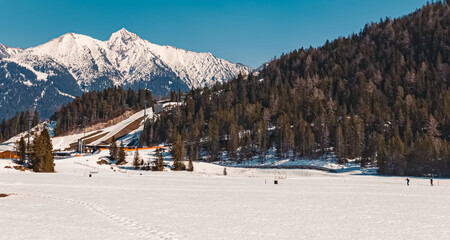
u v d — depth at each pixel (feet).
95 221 89.86
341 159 462.19
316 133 544.62
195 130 581.94
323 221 93.20
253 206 121.80
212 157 542.57
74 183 208.74
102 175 305.12
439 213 109.19
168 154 523.29
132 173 353.51
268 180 290.97
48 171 324.39
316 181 280.72
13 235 72.84
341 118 609.01
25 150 360.48
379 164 393.29
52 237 71.36
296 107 651.25
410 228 84.28
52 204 119.96
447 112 530.27
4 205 116.88
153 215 100.22
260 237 73.31
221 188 196.44
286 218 97.45
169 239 70.90
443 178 348.18
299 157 509.35
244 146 543.80
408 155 394.32
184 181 254.68
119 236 73.05
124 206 117.39
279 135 545.85
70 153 555.28
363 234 76.95
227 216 99.91
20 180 221.25
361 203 133.49
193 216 99.35
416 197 157.48
